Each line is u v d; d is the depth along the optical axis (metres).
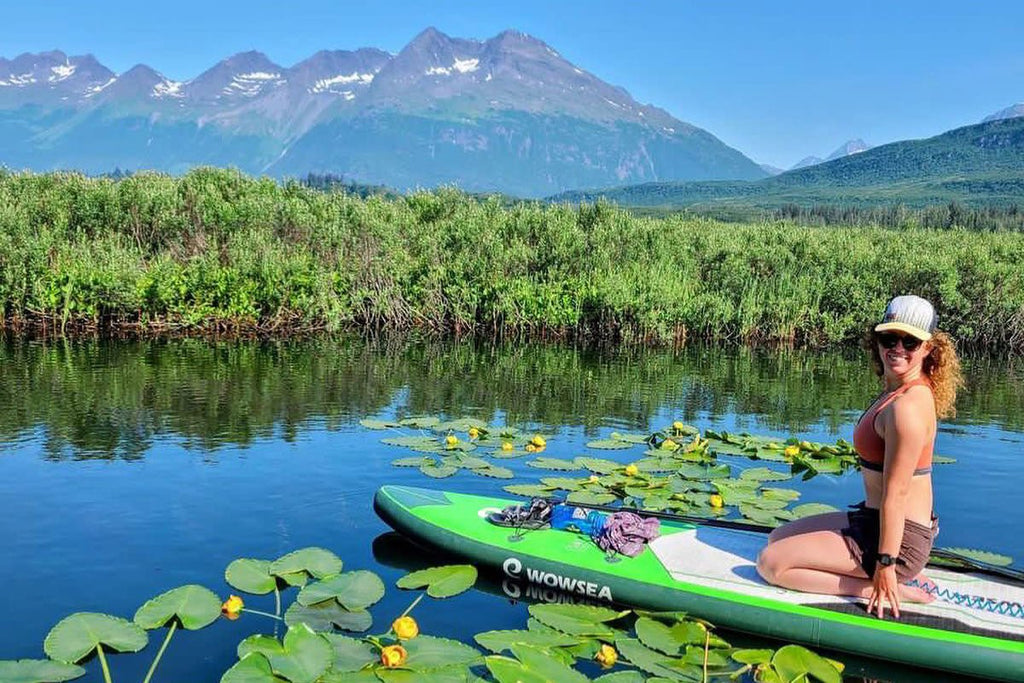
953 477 7.80
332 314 16.98
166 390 10.61
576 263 19.02
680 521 5.71
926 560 4.58
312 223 19.00
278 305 16.81
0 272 15.47
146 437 8.30
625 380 13.01
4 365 12.00
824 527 4.72
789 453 8.25
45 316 15.40
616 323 17.83
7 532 5.72
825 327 18.45
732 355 16.72
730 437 8.94
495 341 17.28
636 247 20.06
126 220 18.30
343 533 5.93
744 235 23.44
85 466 7.26
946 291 18.88
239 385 11.17
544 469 7.59
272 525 6.02
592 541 5.42
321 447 8.12
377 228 19.31
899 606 4.55
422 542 5.62
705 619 4.77
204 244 18.17
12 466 7.20
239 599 4.61
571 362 14.81
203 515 6.16
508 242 19.25
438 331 18.08
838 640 4.50
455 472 7.32
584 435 9.16
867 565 4.57
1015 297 18.89
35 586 4.91
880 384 13.41
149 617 4.43
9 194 18.55
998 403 12.05
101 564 5.25
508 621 4.75
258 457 7.71
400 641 4.21
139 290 15.71
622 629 4.76
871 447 4.53
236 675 3.76
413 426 9.09
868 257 20.89
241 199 19.20
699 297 18.58
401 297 18.11
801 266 21.06
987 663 4.29
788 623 4.59
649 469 7.68
